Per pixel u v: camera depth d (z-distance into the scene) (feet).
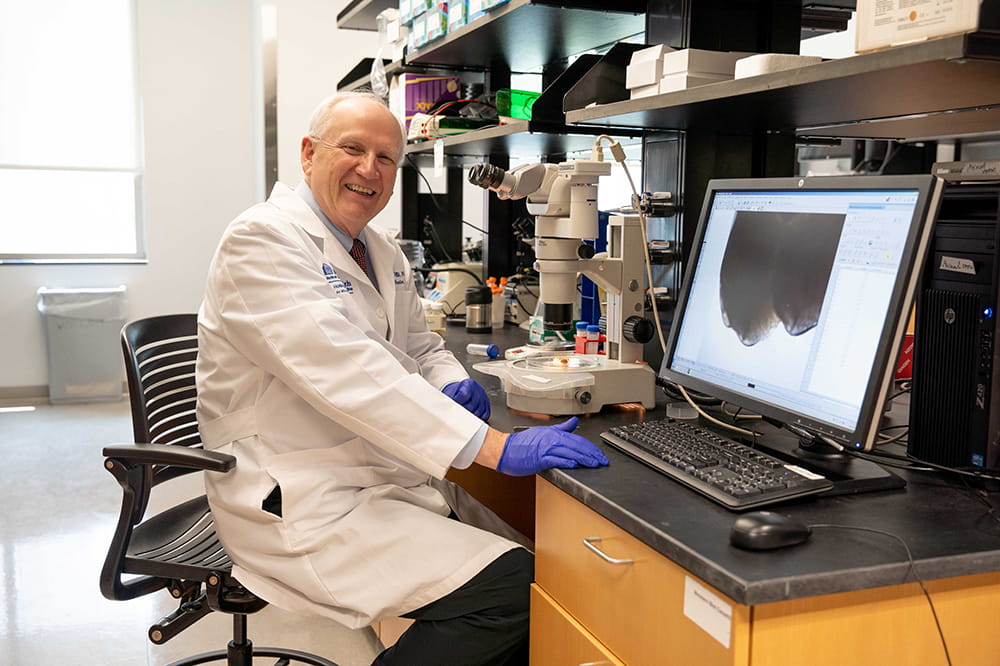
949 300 4.22
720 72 5.63
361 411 4.77
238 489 5.14
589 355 6.43
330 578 4.93
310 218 5.62
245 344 5.05
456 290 11.16
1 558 9.86
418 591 4.86
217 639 8.11
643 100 5.58
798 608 3.15
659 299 6.74
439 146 9.60
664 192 6.86
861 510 3.76
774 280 4.54
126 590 5.28
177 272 18.47
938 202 3.66
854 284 4.00
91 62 17.65
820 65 4.16
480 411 5.62
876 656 3.29
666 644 3.56
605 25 8.00
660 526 3.55
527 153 11.12
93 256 18.25
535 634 4.81
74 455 13.80
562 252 6.15
